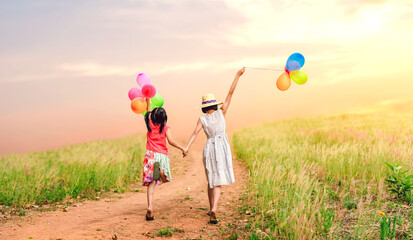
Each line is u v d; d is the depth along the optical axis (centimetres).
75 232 459
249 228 470
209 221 511
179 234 451
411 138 1004
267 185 599
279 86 556
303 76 544
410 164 643
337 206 520
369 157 724
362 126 1814
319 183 611
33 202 668
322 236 412
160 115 523
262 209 512
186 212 571
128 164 1084
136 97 584
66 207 655
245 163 1180
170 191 835
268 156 991
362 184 583
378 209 482
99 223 513
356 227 418
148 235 443
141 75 586
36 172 827
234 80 529
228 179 496
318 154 866
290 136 1627
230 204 623
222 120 516
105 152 1326
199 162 1507
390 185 559
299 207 445
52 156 1478
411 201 500
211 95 530
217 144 504
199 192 789
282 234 429
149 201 522
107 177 880
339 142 1206
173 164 1451
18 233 466
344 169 708
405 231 403
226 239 429
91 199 738
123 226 487
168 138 529
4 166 903
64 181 813
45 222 539
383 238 368
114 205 679
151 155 525
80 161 965
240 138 1778
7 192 660
